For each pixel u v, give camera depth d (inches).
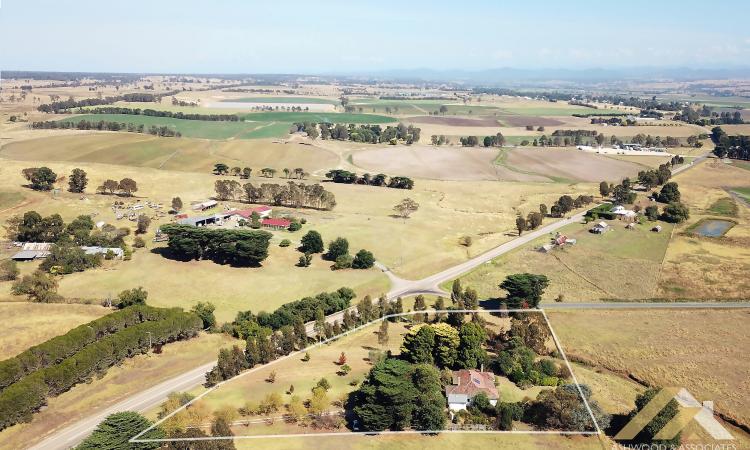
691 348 4522.6
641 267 6496.1
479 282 6092.5
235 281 5871.1
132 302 4997.5
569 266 6535.4
